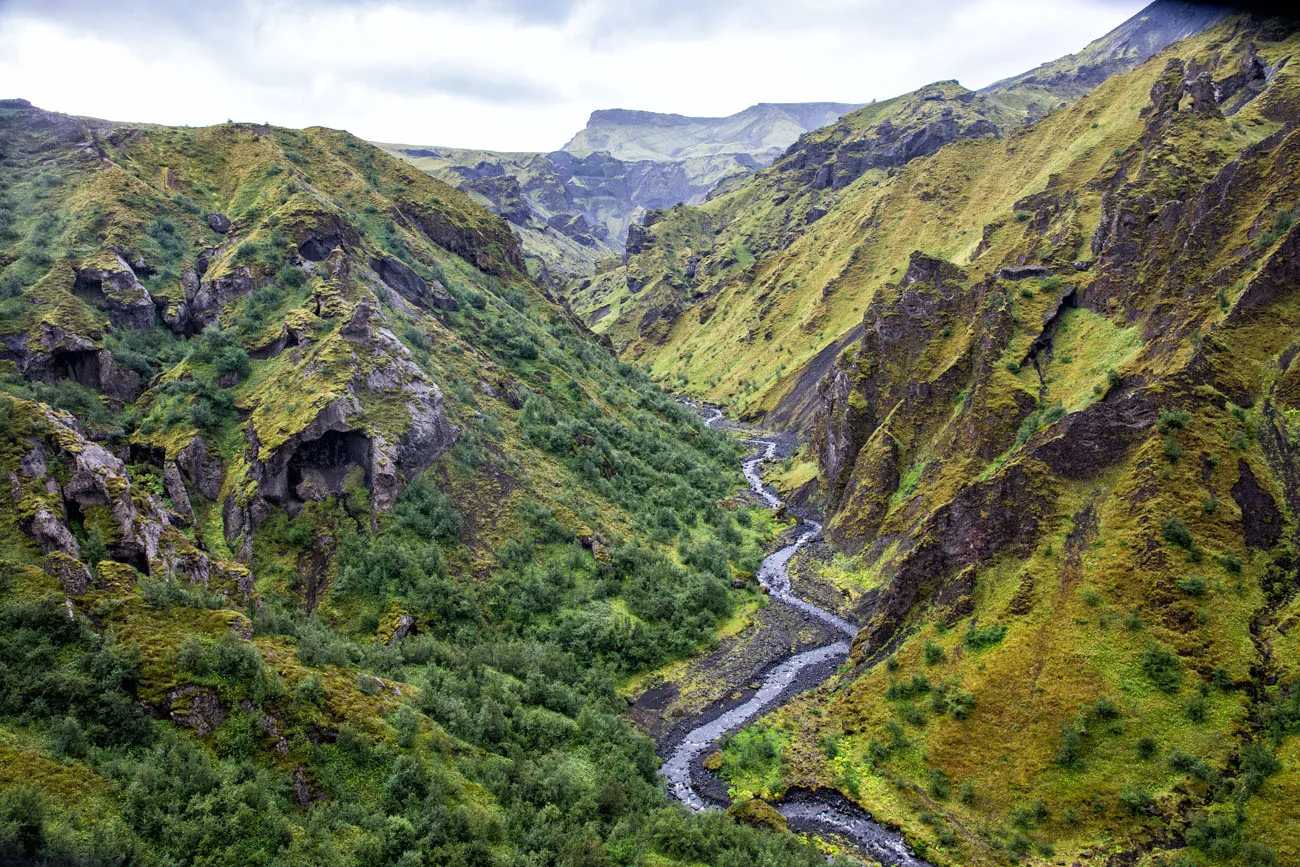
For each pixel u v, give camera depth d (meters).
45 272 87.50
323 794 39.25
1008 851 46.22
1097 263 86.94
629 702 65.88
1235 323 62.31
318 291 90.81
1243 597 50.84
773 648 74.25
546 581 75.44
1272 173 71.06
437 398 83.56
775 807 52.34
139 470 71.81
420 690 51.47
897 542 83.94
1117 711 49.28
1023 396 78.88
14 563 41.44
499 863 38.50
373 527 71.50
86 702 36.81
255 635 47.72
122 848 30.75
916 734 55.50
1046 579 58.38
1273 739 44.53
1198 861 41.69
